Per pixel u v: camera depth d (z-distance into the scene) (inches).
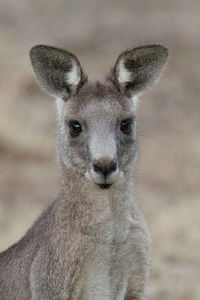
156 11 1872.5
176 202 1130.7
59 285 692.1
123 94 722.8
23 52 1574.8
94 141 686.5
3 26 1811.0
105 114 703.1
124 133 709.9
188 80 1550.2
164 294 909.2
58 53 721.6
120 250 703.7
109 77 734.5
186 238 1022.4
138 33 1728.6
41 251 701.3
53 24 1831.9
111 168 673.0
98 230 698.2
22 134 1293.1
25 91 1478.8
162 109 1451.8
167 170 1241.4
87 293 707.4
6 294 729.6
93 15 1879.9
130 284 718.5
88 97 713.6
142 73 734.5
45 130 1349.7
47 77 733.9
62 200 705.0
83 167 696.4
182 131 1368.1
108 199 695.7
